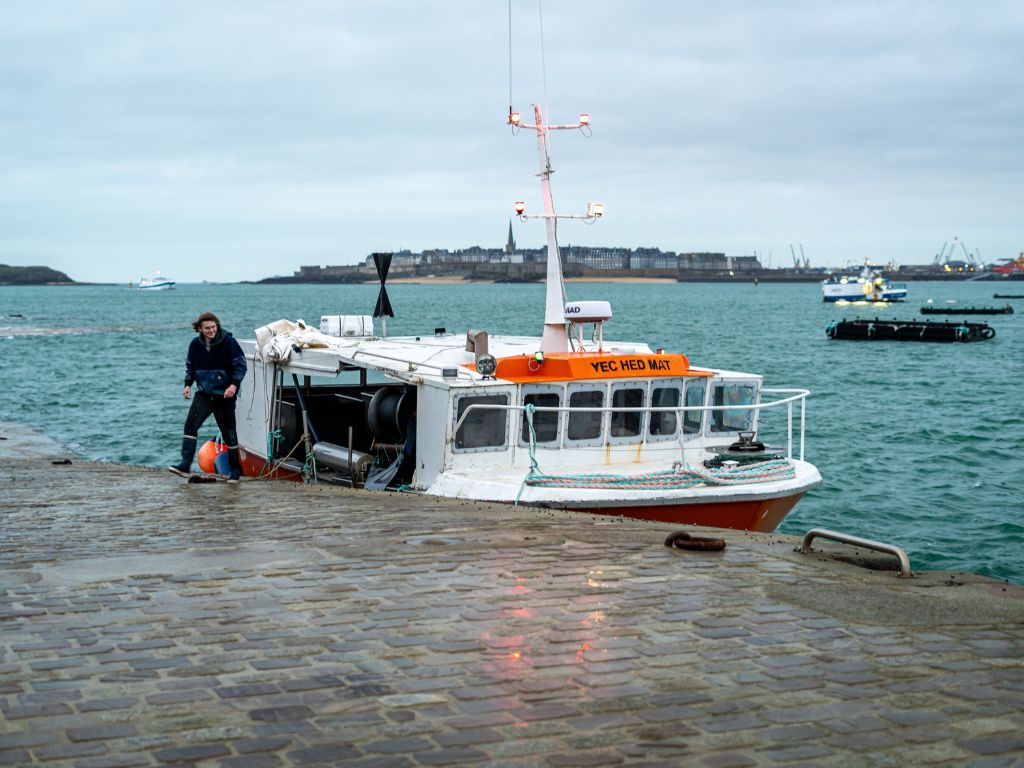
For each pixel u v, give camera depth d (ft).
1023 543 56.44
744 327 331.98
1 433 93.66
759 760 13.61
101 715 15.15
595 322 48.91
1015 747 14.03
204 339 43.16
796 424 103.45
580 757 13.70
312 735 14.43
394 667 17.38
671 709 15.48
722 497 41.73
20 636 19.22
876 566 25.76
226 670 17.22
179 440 94.38
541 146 51.06
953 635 19.43
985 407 119.65
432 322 344.69
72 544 28.94
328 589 22.76
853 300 615.98
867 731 14.62
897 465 80.43
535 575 24.13
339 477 50.06
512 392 43.52
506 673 17.08
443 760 13.58
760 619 20.43
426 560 25.88
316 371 51.31
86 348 223.71
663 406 47.01
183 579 23.85
